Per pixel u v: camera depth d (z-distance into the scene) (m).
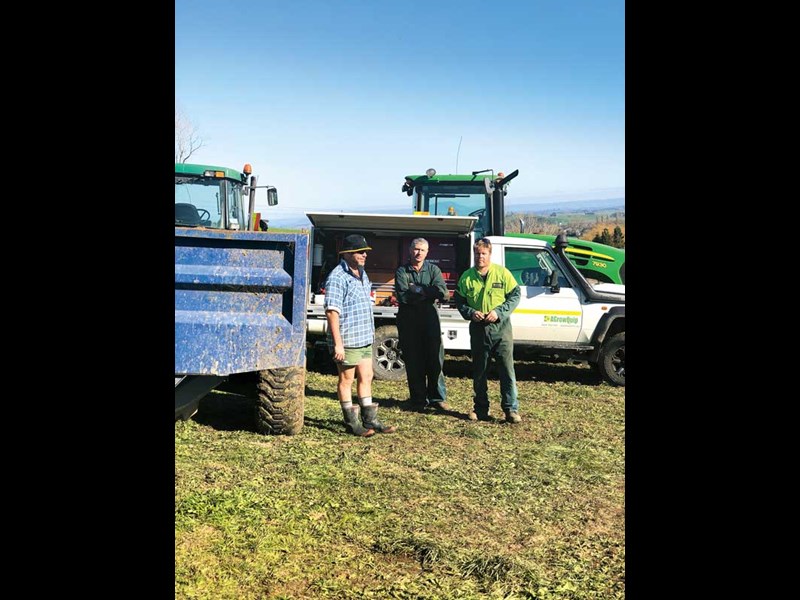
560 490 4.86
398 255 9.51
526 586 3.33
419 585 3.32
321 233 9.33
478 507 4.46
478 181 10.95
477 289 6.77
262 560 3.56
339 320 6.12
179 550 3.65
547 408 7.64
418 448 5.84
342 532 3.96
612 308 8.85
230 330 5.01
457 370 10.04
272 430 6.08
